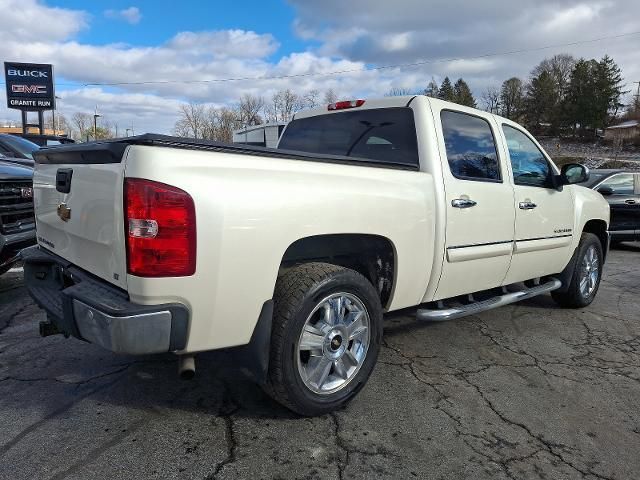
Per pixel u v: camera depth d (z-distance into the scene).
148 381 3.36
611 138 81.00
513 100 98.31
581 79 87.44
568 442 2.85
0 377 3.38
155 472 2.42
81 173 2.73
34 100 25.77
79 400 3.09
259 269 2.54
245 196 2.46
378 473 2.48
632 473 2.59
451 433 2.87
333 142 4.27
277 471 2.46
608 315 5.36
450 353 4.07
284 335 2.69
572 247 5.16
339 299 2.94
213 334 2.49
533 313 5.32
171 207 2.26
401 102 3.79
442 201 3.53
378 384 3.45
